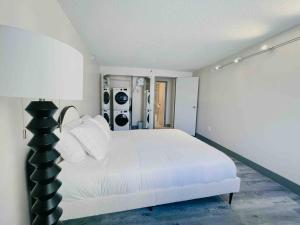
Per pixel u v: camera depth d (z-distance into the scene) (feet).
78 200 4.07
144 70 15.20
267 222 4.79
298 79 6.30
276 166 7.20
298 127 6.32
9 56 1.83
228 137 10.68
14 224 3.04
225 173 5.22
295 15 5.55
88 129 5.28
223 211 5.19
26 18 3.26
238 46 8.77
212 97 12.68
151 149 6.11
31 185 3.66
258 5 4.99
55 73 2.14
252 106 8.63
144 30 6.98
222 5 5.05
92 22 6.28
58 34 5.06
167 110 20.26
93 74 11.44
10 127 2.89
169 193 4.77
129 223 4.62
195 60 11.92
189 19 5.97
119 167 4.54
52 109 2.65
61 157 4.55
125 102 15.14
